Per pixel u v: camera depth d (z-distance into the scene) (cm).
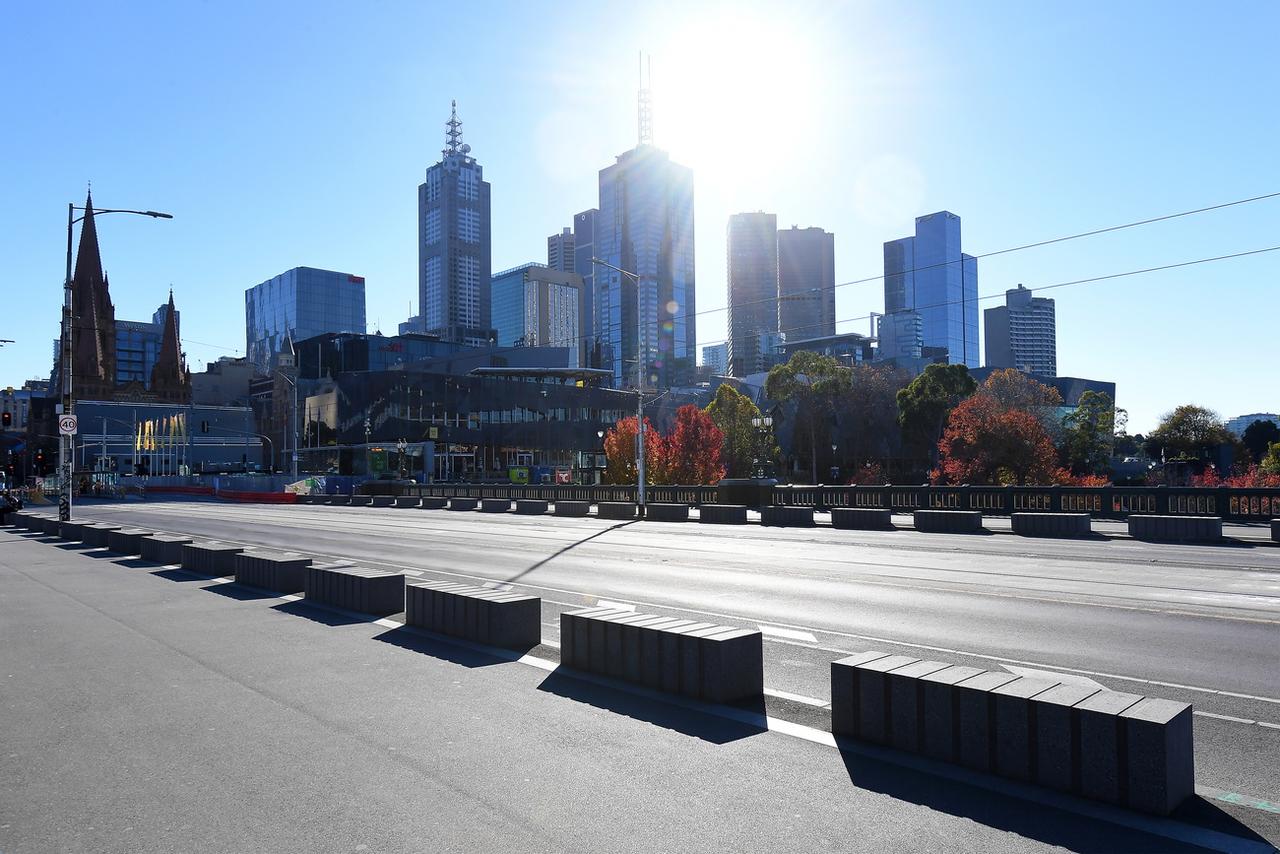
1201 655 905
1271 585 1438
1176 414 10550
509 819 478
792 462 10481
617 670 797
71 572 1775
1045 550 2050
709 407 7794
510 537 2672
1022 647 950
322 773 557
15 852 448
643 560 1927
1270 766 570
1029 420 6294
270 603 1293
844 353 18375
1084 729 502
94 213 3266
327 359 13512
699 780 536
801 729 640
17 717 704
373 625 1095
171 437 10275
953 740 558
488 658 894
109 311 14475
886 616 1155
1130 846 437
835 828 461
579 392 10412
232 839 459
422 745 612
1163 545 2161
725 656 716
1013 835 450
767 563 1823
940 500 3278
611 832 459
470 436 9388
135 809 504
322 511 4838
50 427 12125
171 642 1005
